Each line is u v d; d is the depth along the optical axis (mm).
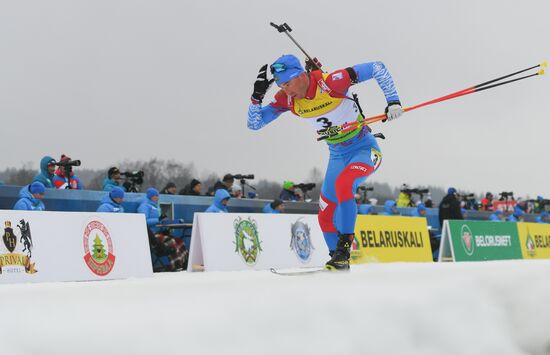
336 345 3764
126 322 3227
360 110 11703
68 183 20156
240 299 3758
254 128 11875
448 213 28812
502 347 4754
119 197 18422
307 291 4094
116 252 15828
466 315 4719
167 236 20062
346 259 11258
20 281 13672
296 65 10906
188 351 3191
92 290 4445
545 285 5430
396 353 4074
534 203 42062
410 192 32781
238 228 18594
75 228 14969
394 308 4258
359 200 28469
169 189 22250
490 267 6453
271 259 19375
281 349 3539
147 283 5461
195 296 3842
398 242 24484
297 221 20578
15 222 13750
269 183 36000
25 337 2977
